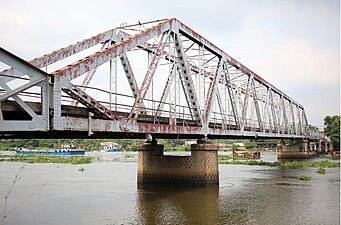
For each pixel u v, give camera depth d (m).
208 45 27.77
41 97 11.88
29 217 18.94
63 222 17.84
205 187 26.81
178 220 18.06
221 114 30.20
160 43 20.69
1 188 29.64
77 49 18.70
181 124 24.45
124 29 21.94
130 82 23.00
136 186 29.86
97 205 21.92
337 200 23.31
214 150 27.33
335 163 54.09
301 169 46.12
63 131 13.11
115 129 15.91
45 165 56.44
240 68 35.53
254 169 46.47
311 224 17.38
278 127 52.06
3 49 10.47
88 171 45.19
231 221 17.83
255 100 42.00
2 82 10.60
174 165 27.73
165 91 24.66
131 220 18.14
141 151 28.92
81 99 13.77
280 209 20.55
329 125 121.50
